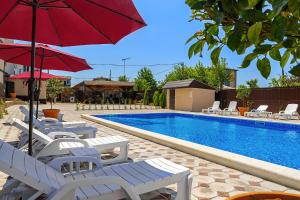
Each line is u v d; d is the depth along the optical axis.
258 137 12.38
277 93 17.84
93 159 3.62
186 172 3.30
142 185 2.93
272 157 8.52
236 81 40.03
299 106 16.44
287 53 1.14
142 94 39.84
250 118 15.50
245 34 1.06
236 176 4.61
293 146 10.36
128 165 3.56
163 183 3.09
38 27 4.52
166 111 22.19
